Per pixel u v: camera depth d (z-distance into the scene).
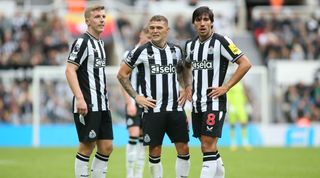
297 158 49.34
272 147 62.81
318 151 56.88
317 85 73.38
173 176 36.56
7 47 75.25
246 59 26.19
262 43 83.19
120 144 63.78
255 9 91.94
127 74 27.23
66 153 53.50
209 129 26.25
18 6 89.94
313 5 94.62
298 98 72.81
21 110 67.81
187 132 27.28
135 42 79.94
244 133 59.56
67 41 77.19
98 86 26.45
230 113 58.94
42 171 39.81
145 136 27.23
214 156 26.39
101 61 26.59
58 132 65.12
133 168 34.69
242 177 36.78
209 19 26.41
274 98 73.25
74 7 80.19
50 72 66.88
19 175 37.69
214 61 26.50
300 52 81.38
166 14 85.69
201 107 26.61
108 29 79.44
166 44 27.25
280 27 84.31
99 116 26.45
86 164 26.75
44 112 66.69
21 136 64.69
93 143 26.73
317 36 83.31
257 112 70.19
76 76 25.88
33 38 76.12
